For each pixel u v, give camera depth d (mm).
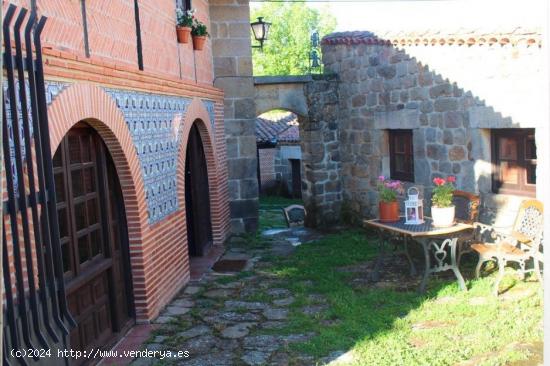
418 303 6062
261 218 14008
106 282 5426
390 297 6316
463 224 6688
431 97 8312
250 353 5039
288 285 7113
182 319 6031
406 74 8867
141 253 5805
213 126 9703
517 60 6691
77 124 4879
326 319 5801
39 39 3518
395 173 9719
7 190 3297
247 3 10422
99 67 4758
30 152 3443
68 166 4668
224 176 10406
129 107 5629
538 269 6090
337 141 11281
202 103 8859
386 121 9531
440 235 6371
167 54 7156
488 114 7199
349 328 5414
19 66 3379
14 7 3283
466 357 4625
